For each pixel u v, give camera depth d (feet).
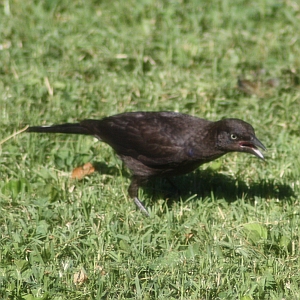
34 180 36.60
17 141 39.45
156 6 54.80
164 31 52.34
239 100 44.98
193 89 45.47
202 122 34.58
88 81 46.37
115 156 38.63
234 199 35.81
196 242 31.40
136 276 28.45
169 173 35.29
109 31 51.70
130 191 35.35
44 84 45.21
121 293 27.81
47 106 43.11
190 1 55.83
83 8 54.39
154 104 43.70
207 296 27.66
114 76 46.83
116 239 31.24
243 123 33.32
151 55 49.49
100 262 29.73
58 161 37.99
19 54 48.49
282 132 41.45
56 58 48.73
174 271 29.12
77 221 32.76
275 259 30.37
